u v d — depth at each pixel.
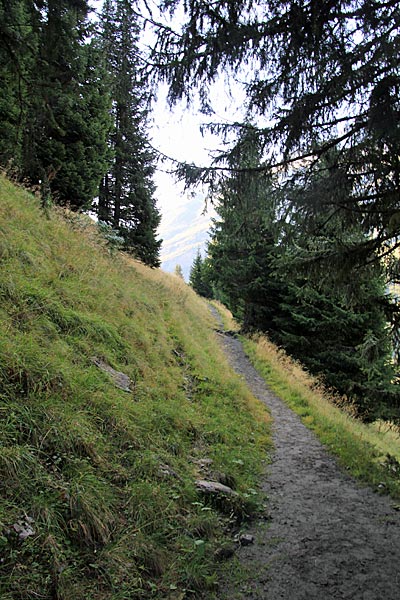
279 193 5.54
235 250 19.02
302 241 6.43
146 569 3.21
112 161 16.69
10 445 3.39
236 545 4.05
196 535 3.92
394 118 4.02
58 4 3.81
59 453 3.68
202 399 8.04
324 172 5.46
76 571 2.82
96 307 7.68
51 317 5.95
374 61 4.07
